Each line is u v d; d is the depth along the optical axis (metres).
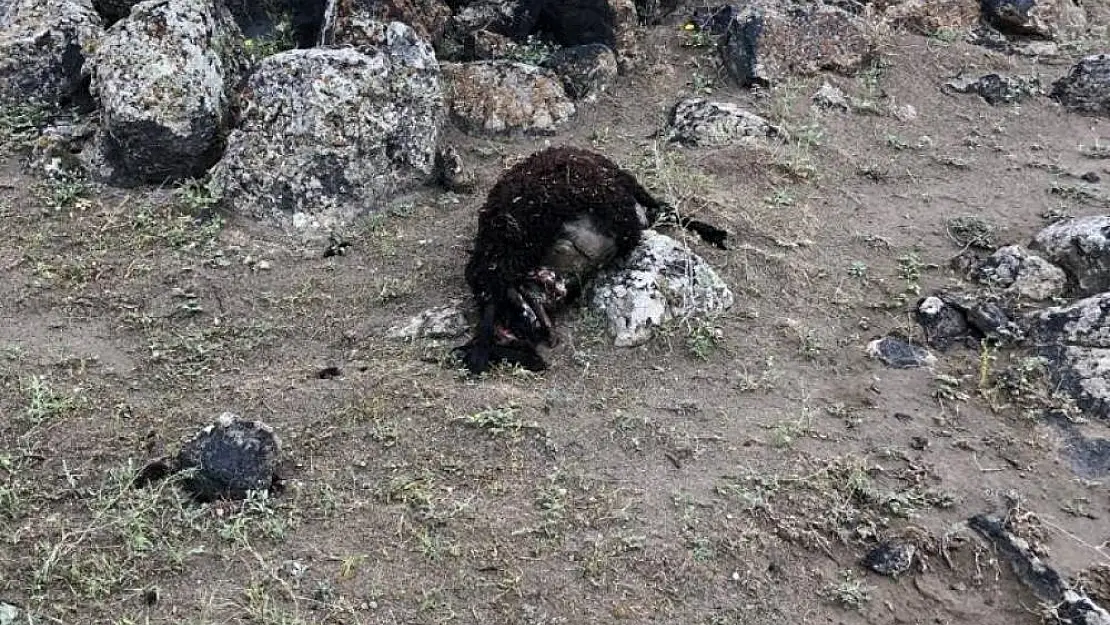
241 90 5.89
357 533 3.74
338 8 6.69
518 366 4.64
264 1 7.32
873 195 6.33
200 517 3.76
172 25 5.79
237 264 5.32
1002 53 8.38
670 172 6.04
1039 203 6.32
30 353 4.55
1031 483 4.28
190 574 3.54
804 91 7.30
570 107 6.88
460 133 6.65
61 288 5.01
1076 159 6.93
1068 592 3.74
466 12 7.42
